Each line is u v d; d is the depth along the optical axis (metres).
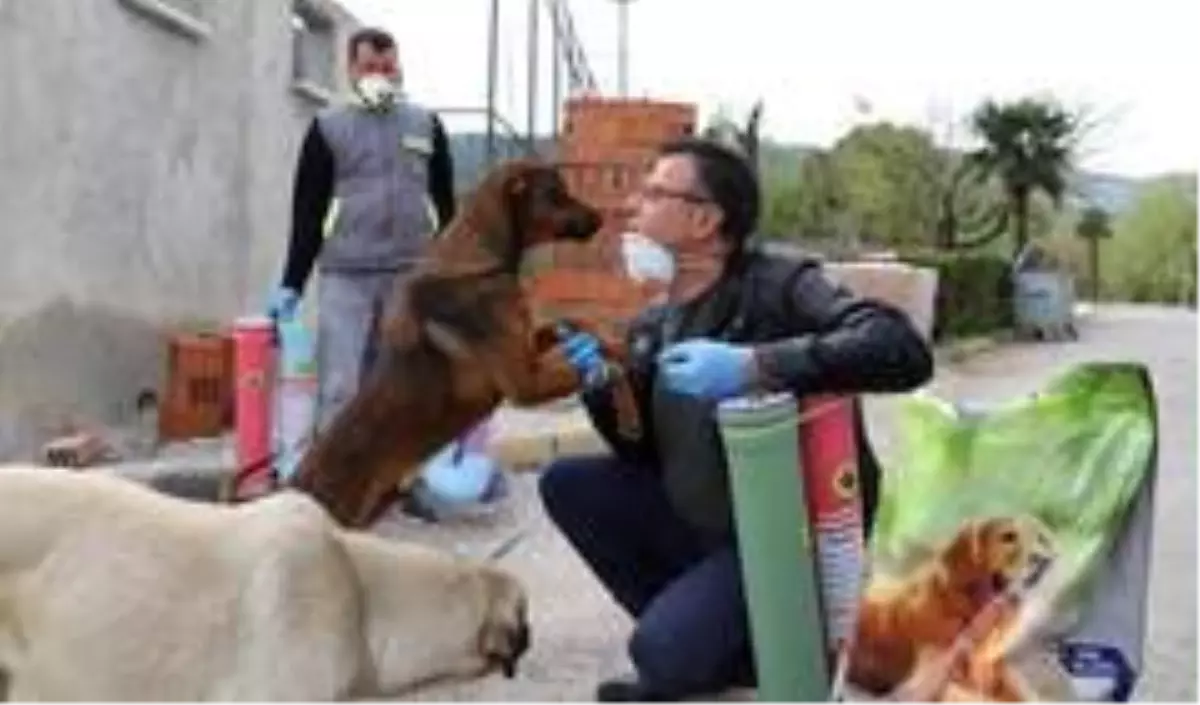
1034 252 25.75
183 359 9.95
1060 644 3.83
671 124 10.87
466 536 7.56
